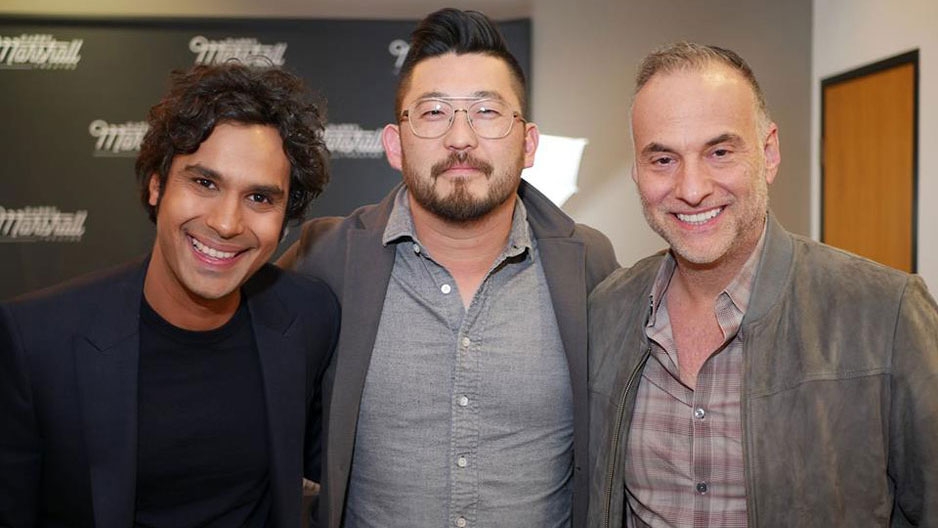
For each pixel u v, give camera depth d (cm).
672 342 160
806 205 484
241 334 155
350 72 447
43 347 137
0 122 440
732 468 151
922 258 394
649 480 159
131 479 138
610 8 458
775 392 148
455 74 173
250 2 451
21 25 438
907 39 402
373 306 177
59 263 444
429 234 180
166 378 146
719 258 151
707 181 147
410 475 173
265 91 139
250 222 139
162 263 142
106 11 446
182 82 140
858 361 144
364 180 450
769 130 158
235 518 152
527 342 180
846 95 450
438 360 176
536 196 194
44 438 138
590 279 194
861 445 142
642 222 462
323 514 176
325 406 177
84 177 444
